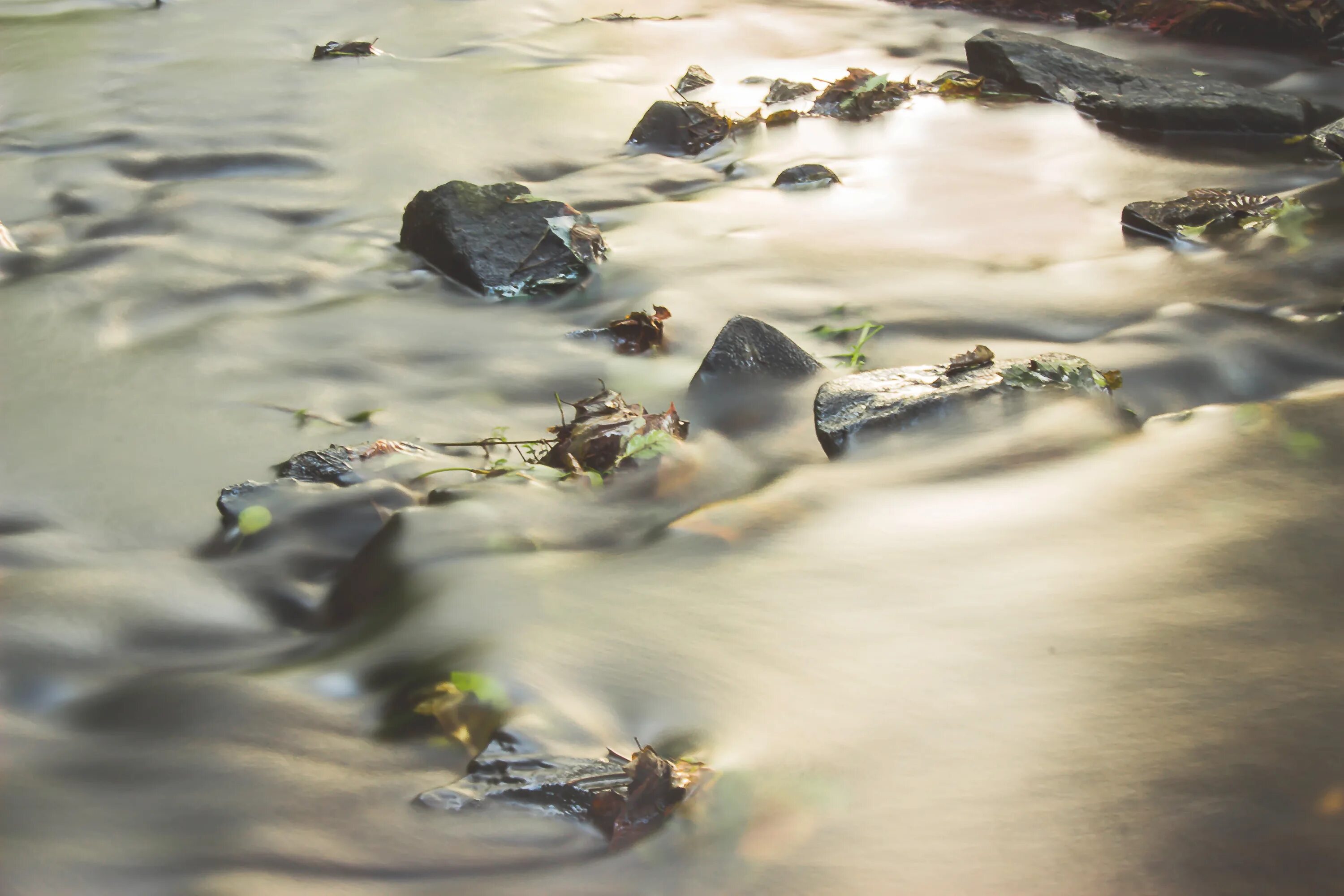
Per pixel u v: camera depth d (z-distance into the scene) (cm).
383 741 239
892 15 542
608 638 247
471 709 240
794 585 254
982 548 257
